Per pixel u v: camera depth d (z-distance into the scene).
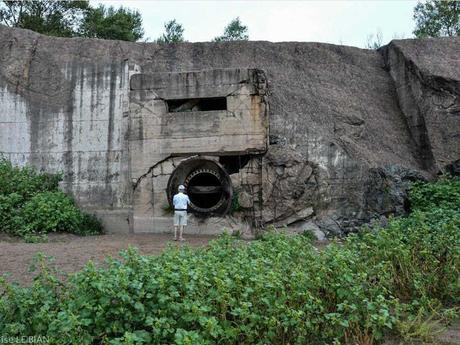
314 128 13.70
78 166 13.93
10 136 14.30
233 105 12.02
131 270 4.37
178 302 4.33
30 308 4.23
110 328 4.07
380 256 6.05
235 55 16.06
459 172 13.68
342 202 12.31
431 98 14.62
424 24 26.70
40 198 12.09
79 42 15.35
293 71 15.84
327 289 5.02
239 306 4.43
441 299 5.98
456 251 6.18
